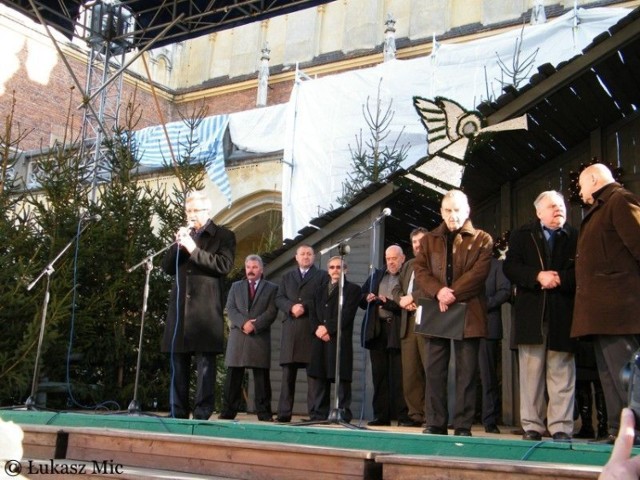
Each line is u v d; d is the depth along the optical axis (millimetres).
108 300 9047
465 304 4902
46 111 21609
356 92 14242
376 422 6832
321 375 6668
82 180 9984
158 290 9398
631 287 4285
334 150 14117
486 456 3848
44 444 4824
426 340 5098
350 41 22141
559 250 4906
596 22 12906
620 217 4328
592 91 7637
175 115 24922
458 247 5043
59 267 8695
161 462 4430
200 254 5496
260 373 6965
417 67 13875
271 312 6895
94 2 11516
